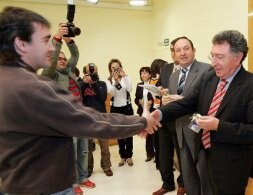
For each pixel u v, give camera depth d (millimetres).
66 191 873
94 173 3500
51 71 2230
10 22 813
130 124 925
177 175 3131
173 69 2643
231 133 1314
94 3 4902
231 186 1375
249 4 2814
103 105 3354
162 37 5371
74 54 2674
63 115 791
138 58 5891
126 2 5660
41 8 5109
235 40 1334
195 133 1775
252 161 1417
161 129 2680
